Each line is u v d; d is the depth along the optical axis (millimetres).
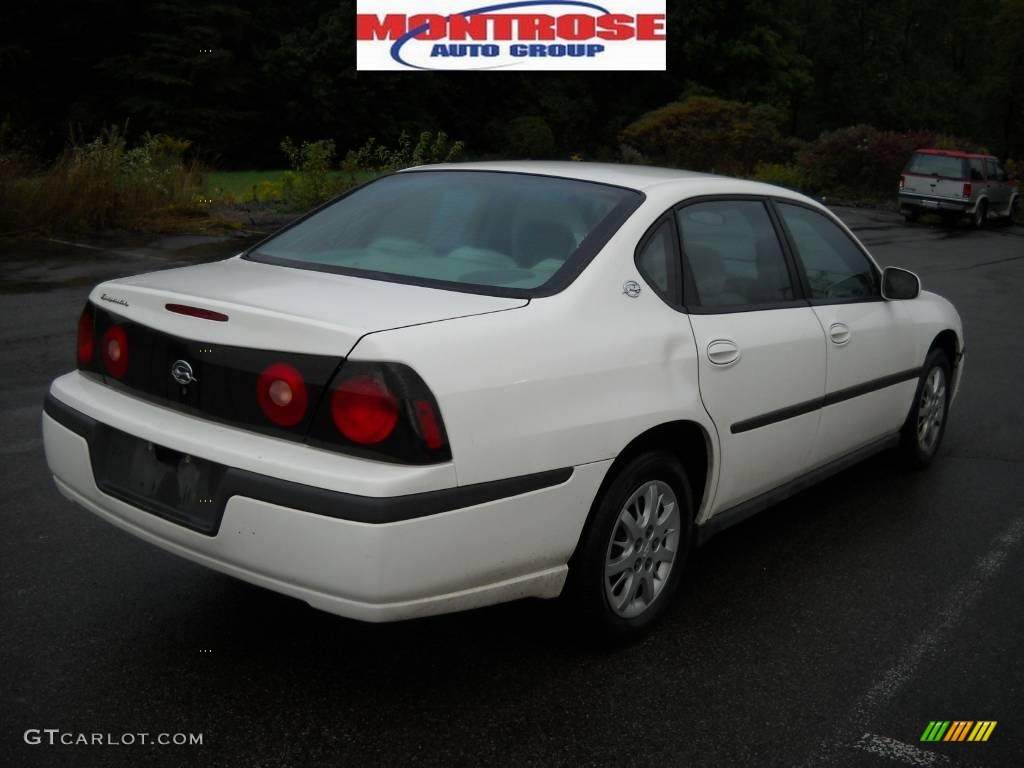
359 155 19469
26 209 13422
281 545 2727
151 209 14820
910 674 3434
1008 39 54500
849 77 65250
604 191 3717
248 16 42062
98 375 3285
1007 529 4848
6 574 3838
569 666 3367
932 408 5609
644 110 53531
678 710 3135
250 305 2953
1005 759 2965
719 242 3920
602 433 3148
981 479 5590
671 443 3650
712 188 4008
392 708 3061
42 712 2945
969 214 25125
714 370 3615
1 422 5746
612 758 2869
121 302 3203
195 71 39375
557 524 3066
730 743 2975
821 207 4703
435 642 3484
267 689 3129
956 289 13898
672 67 52750
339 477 2666
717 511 3887
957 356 5785
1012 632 3785
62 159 14875
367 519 2643
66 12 38250
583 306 3242
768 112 35594
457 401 2795
